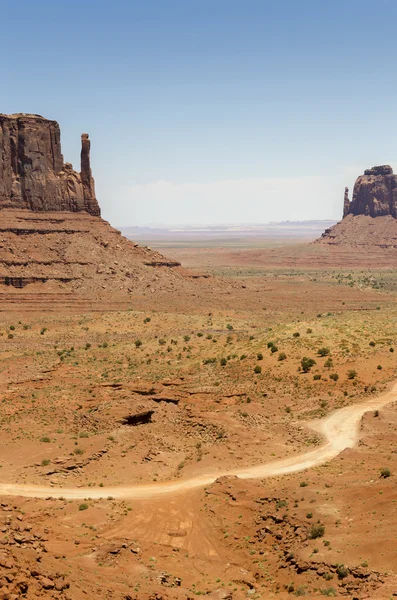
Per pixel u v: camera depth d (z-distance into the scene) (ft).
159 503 215.31
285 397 340.59
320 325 438.40
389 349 383.86
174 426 293.23
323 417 303.89
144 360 447.42
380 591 144.66
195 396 340.59
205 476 240.12
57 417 302.25
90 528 192.95
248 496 211.61
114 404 313.32
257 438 279.90
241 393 346.74
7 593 116.37
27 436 275.18
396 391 330.54
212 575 170.09
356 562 158.61
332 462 239.91
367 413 296.30
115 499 218.38
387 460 230.68
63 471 242.37
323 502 195.31
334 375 352.08
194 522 201.77
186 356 447.01
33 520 193.26
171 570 169.48
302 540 177.17
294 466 245.24
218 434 281.74
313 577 158.92
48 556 157.79
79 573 149.48
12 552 143.13
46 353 484.74
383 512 179.52
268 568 170.30
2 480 232.53
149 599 144.25
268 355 395.14
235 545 186.91
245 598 155.84
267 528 188.24
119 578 155.22
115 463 252.42
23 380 388.98
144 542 184.96
